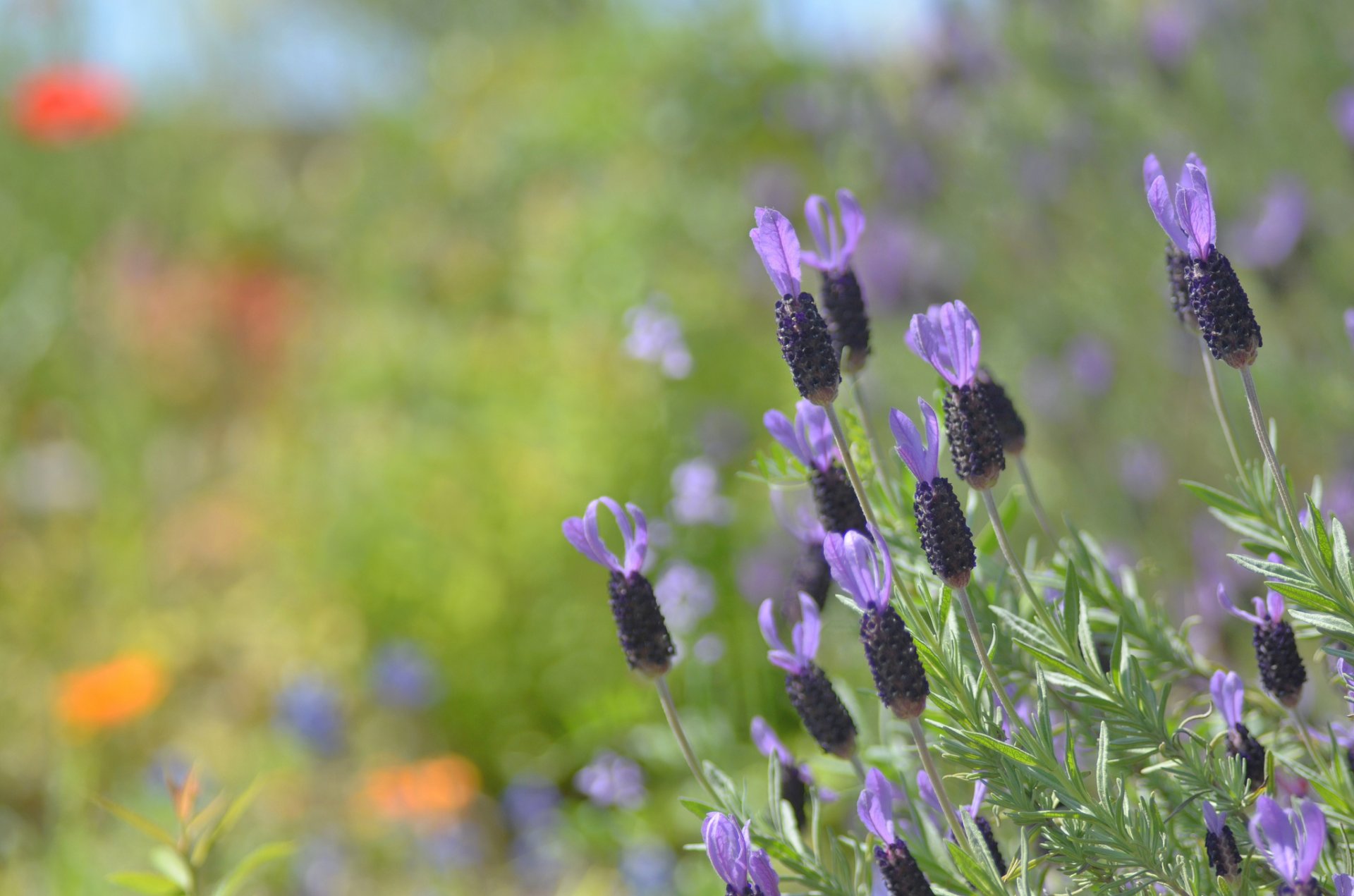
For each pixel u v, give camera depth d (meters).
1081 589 1.40
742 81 7.86
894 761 1.49
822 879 1.25
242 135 12.61
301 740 4.09
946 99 5.01
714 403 4.58
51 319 7.64
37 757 4.39
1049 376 3.98
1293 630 1.25
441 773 3.82
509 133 9.28
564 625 4.43
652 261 6.23
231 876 1.74
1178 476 3.55
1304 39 3.93
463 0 15.61
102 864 3.67
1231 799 1.10
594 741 3.90
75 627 5.35
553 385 5.15
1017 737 1.08
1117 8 4.56
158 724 4.65
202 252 10.57
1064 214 4.48
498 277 7.48
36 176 9.73
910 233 4.70
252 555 5.80
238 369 8.13
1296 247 3.29
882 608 1.06
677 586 2.93
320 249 10.55
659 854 3.07
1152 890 1.11
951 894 1.19
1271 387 3.38
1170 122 4.27
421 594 4.65
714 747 2.80
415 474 4.94
